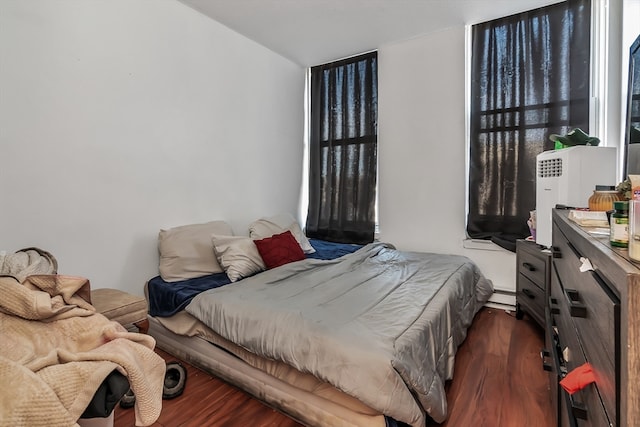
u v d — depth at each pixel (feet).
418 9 8.84
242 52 10.17
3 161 5.64
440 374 5.15
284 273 7.43
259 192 10.94
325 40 10.59
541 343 7.23
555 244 4.91
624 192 3.81
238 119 10.11
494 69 9.39
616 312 1.81
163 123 8.11
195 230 8.41
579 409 2.60
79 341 3.62
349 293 6.22
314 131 12.61
